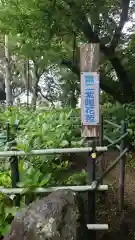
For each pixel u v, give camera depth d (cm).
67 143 276
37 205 190
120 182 374
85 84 240
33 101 1412
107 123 567
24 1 513
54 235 170
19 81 1798
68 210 184
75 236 172
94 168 234
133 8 834
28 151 224
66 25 583
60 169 276
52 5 525
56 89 1714
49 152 224
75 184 248
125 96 885
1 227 218
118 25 764
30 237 173
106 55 786
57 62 752
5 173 247
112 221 340
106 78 912
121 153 346
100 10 603
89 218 234
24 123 426
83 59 239
